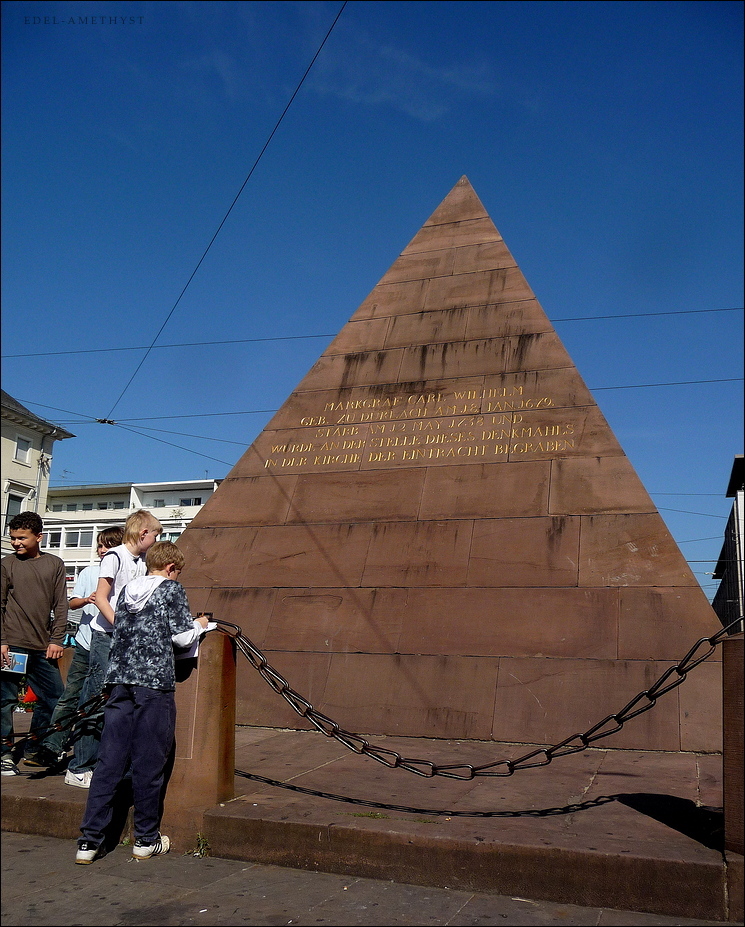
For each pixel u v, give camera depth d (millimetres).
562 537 7527
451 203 10820
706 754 6023
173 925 3496
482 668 6914
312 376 9852
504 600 7277
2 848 4543
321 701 7121
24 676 5887
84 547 47594
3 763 5508
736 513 24609
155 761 4359
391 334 9852
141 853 4332
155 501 52219
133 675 4398
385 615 7512
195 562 8617
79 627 5648
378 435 9008
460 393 9008
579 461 7996
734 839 3637
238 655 7641
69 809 4766
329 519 8484
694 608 6770
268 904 3715
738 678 3729
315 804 4594
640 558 7188
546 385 8711
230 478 9250
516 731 6508
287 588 8047
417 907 3676
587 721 6410
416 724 6762
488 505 7992
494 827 4125
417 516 8164
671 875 3604
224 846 4367
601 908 3666
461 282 9992
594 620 6922
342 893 3848
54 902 3748
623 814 4367
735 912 3498
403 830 4078
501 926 3467
